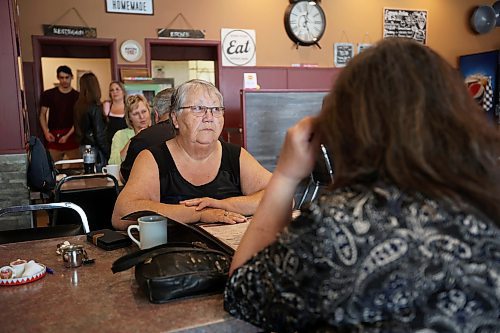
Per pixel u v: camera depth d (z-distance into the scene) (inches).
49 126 224.5
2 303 38.4
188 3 237.9
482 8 291.1
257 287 28.5
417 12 281.4
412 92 25.5
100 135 184.1
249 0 249.0
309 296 25.5
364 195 25.7
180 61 264.7
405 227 24.4
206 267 38.6
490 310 24.1
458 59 293.3
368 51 28.0
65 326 34.0
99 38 224.5
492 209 24.8
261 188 78.1
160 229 50.4
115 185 113.8
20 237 83.3
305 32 257.3
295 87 260.8
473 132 25.3
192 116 71.3
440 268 24.0
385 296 24.0
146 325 33.7
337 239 24.8
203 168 76.0
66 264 47.4
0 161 128.8
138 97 134.8
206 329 33.8
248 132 184.7
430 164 25.0
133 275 44.3
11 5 128.3
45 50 226.7
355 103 26.3
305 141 31.1
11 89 129.2
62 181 114.4
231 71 248.8
